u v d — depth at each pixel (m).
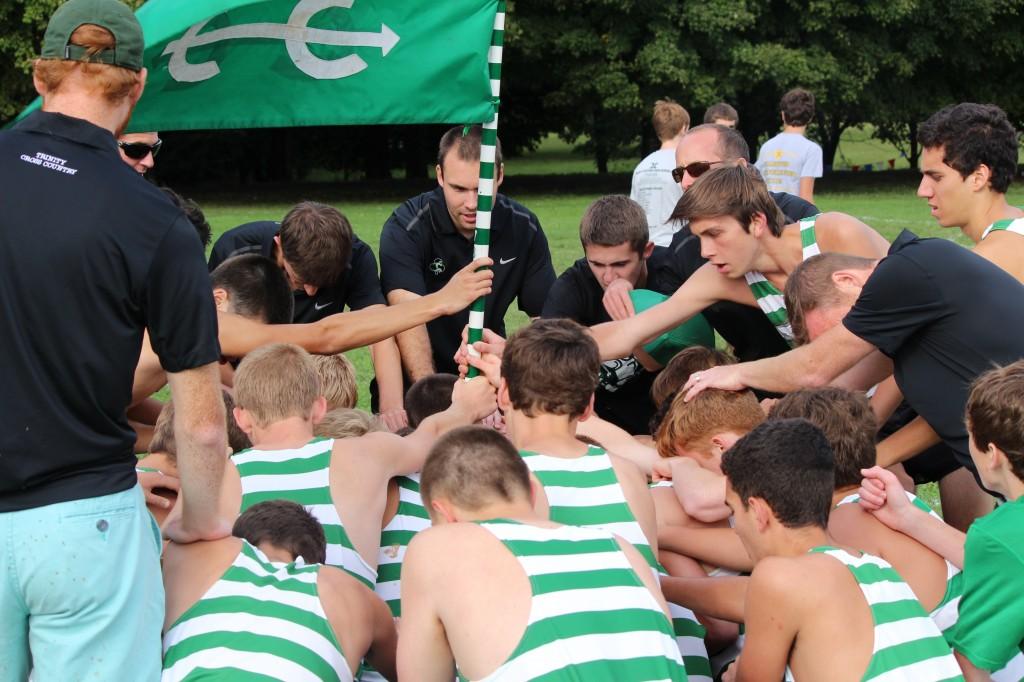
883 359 4.09
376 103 3.86
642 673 2.54
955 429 3.59
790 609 2.77
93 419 2.55
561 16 29.94
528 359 3.21
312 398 3.61
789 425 2.98
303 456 3.43
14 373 2.46
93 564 2.52
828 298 3.85
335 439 3.55
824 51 29.58
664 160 8.73
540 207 24.58
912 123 34.00
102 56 2.58
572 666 2.49
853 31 30.06
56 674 2.56
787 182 11.14
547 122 36.91
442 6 3.85
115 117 2.64
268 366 3.56
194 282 2.61
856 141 49.91
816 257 3.95
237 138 34.16
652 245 5.15
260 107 3.79
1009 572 2.88
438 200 5.47
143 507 2.69
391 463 3.59
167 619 2.80
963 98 32.88
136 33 2.64
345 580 2.97
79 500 2.52
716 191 4.10
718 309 4.77
